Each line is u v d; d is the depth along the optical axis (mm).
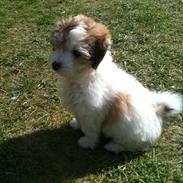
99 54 428
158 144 499
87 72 440
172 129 521
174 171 467
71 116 539
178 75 617
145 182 454
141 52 667
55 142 503
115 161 479
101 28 434
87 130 478
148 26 736
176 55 659
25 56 651
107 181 456
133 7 797
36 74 616
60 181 455
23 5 793
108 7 795
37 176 460
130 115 456
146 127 468
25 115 540
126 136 467
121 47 679
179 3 814
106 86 449
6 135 508
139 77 612
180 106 493
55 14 769
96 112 453
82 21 431
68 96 462
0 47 673
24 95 572
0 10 773
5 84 592
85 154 487
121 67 631
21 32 715
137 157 484
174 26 738
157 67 633
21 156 482
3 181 453
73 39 419
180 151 493
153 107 480
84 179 458
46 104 559
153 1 821
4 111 546
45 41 691
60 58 427
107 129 473
